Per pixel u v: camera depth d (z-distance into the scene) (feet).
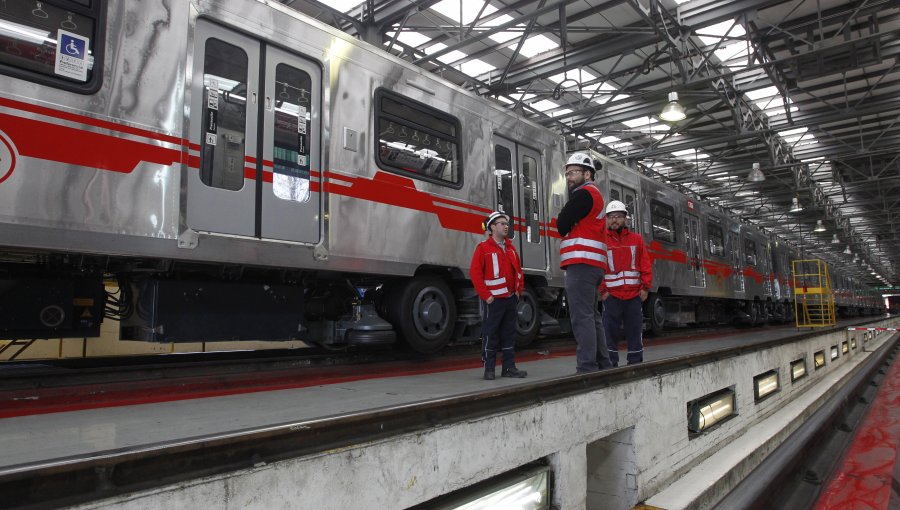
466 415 8.88
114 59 12.48
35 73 11.44
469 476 8.67
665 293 38.65
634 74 42.93
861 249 135.95
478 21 36.27
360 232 17.42
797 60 41.55
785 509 13.70
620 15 36.70
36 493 4.63
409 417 7.96
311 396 11.81
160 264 13.96
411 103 19.75
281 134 15.84
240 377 14.87
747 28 36.24
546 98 47.60
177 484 5.40
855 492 14.21
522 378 15.64
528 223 25.07
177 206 13.21
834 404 22.86
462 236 21.08
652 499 12.72
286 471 6.27
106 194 12.11
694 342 31.76
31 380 12.76
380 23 34.24
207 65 14.40
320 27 17.04
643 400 13.17
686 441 14.92
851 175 76.54
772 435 18.60
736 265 51.55
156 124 13.03
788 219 102.12
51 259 13.21
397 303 19.31
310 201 16.33
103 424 8.79
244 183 14.85
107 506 4.94
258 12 15.48
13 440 7.68
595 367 15.15
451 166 21.13
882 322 70.49
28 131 11.21
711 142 53.62
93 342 29.53
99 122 12.14
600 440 13.11
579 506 11.07
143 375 14.05
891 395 29.71
